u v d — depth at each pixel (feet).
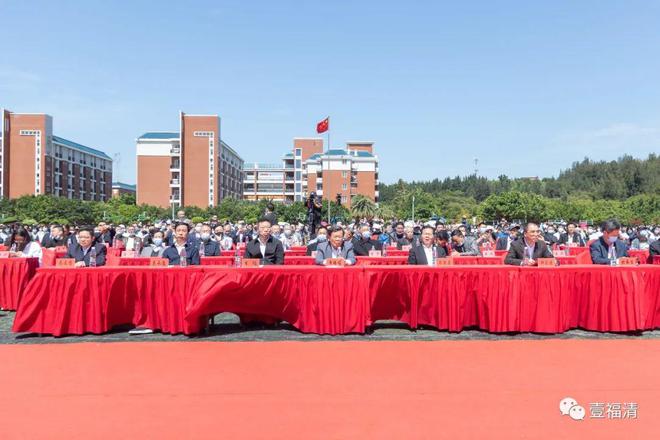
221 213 171.12
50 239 37.81
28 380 13.44
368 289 18.93
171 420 10.84
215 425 10.59
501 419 10.89
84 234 22.85
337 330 18.66
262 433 10.21
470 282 19.24
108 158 291.38
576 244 47.21
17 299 24.30
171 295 18.72
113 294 18.81
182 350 16.48
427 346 16.99
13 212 138.82
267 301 19.12
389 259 28.84
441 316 19.15
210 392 12.50
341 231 23.24
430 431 10.30
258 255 23.16
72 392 12.51
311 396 12.21
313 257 29.68
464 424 10.64
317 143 300.61
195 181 235.81
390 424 10.63
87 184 264.31
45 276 18.54
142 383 13.16
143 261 23.68
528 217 203.51
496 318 18.79
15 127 213.05
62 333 18.38
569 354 16.02
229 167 270.46
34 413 11.21
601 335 18.70
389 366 14.64
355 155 256.11
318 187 250.98
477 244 45.44
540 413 11.23
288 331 19.44
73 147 245.24
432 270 19.29
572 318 19.40
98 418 10.95
